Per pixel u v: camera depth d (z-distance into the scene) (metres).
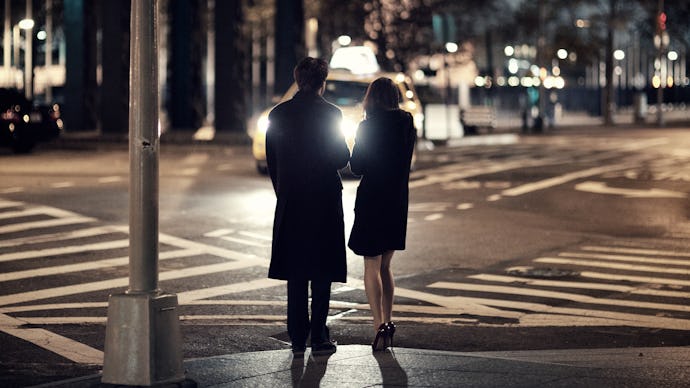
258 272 13.29
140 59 7.17
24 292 11.88
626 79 122.50
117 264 13.69
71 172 26.11
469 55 55.38
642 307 11.43
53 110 35.97
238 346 9.47
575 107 99.44
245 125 42.22
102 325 10.23
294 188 8.48
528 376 7.48
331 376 7.58
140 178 7.18
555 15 75.06
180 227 16.95
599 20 75.06
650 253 15.25
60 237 15.80
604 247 15.76
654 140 47.50
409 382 7.33
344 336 9.92
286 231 8.50
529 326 10.44
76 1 44.44
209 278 12.86
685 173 27.95
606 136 52.62
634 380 7.34
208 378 7.54
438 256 14.71
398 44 50.38
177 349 7.26
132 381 7.11
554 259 14.61
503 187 23.98
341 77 25.14
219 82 41.84
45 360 8.82
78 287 12.19
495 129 61.09
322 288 8.56
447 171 28.19
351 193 21.73
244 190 22.12
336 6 51.75
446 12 52.03
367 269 8.83
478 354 8.60
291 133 8.48
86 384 7.24
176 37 45.66
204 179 24.44
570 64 81.06
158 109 7.23
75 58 44.56
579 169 29.19
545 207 20.41
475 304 11.52
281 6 41.97
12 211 18.50
